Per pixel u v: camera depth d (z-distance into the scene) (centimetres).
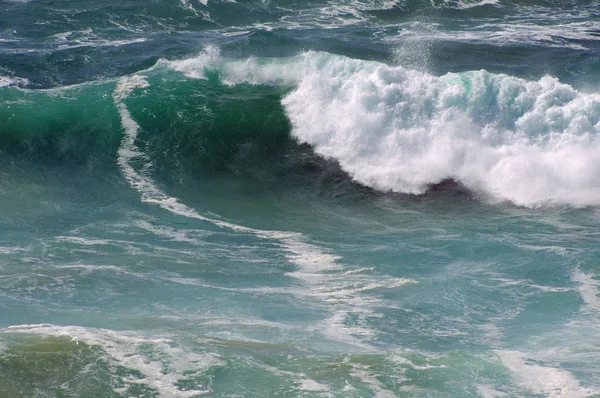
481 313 4219
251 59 8306
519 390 3222
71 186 6519
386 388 3209
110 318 3972
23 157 6906
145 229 5722
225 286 4597
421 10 11988
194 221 6012
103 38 10081
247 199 6600
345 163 7219
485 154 6938
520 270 4894
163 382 3162
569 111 6994
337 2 12219
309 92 7781
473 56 9794
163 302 4275
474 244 5469
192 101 7944
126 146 7312
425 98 7300
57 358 3297
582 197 6475
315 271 4956
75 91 8000
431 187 6831
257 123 7669
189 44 9831
